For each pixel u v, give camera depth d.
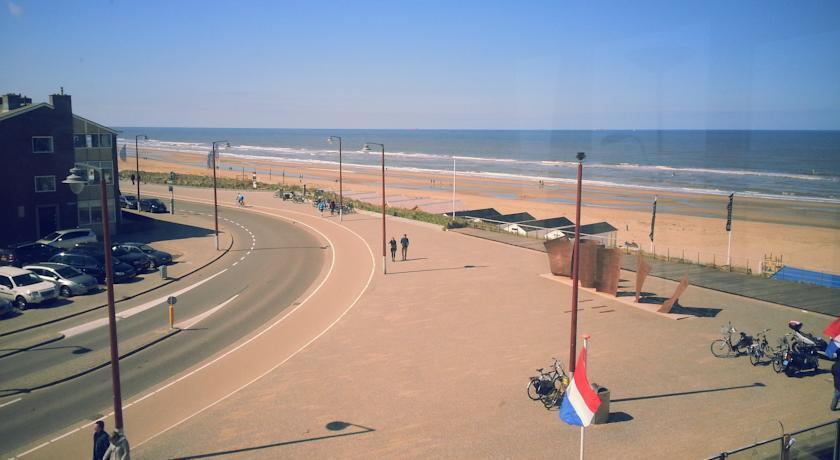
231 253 47.53
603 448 16.22
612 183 84.31
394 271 39.69
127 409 19.55
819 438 14.57
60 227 48.28
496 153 196.75
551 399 18.89
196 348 25.67
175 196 82.56
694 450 15.94
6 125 44.16
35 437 17.69
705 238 49.12
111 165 52.47
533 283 35.66
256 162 172.12
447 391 20.36
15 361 24.03
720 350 23.53
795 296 31.02
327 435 17.34
